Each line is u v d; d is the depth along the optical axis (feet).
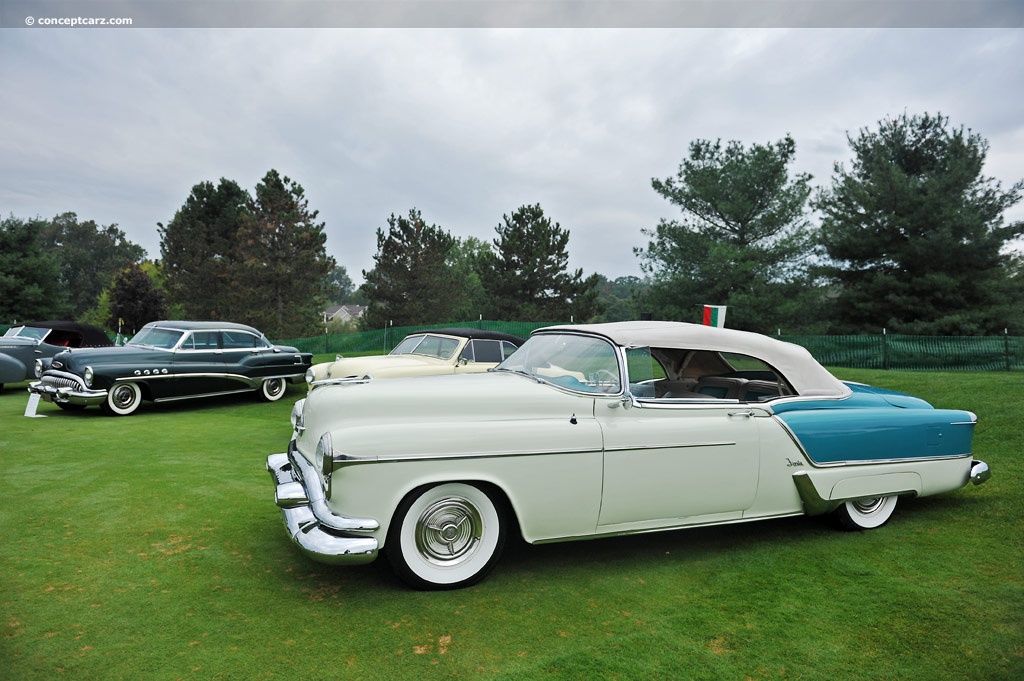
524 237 120.98
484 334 30.42
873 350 71.36
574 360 14.37
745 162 98.02
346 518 11.23
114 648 9.77
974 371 67.77
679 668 9.55
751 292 90.84
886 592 12.21
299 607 11.30
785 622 11.01
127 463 22.03
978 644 10.30
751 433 14.07
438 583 12.06
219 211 131.03
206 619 10.78
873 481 15.21
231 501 17.58
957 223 85.15
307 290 119.24
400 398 12.37
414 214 124.57
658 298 101.30
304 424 13.43
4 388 46.16
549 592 12.14
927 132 97.71
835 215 95.09
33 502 17.29
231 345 39.14
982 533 15.48
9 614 10.82
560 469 12.48
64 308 121.60
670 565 13.56
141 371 34.65
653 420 13.41
